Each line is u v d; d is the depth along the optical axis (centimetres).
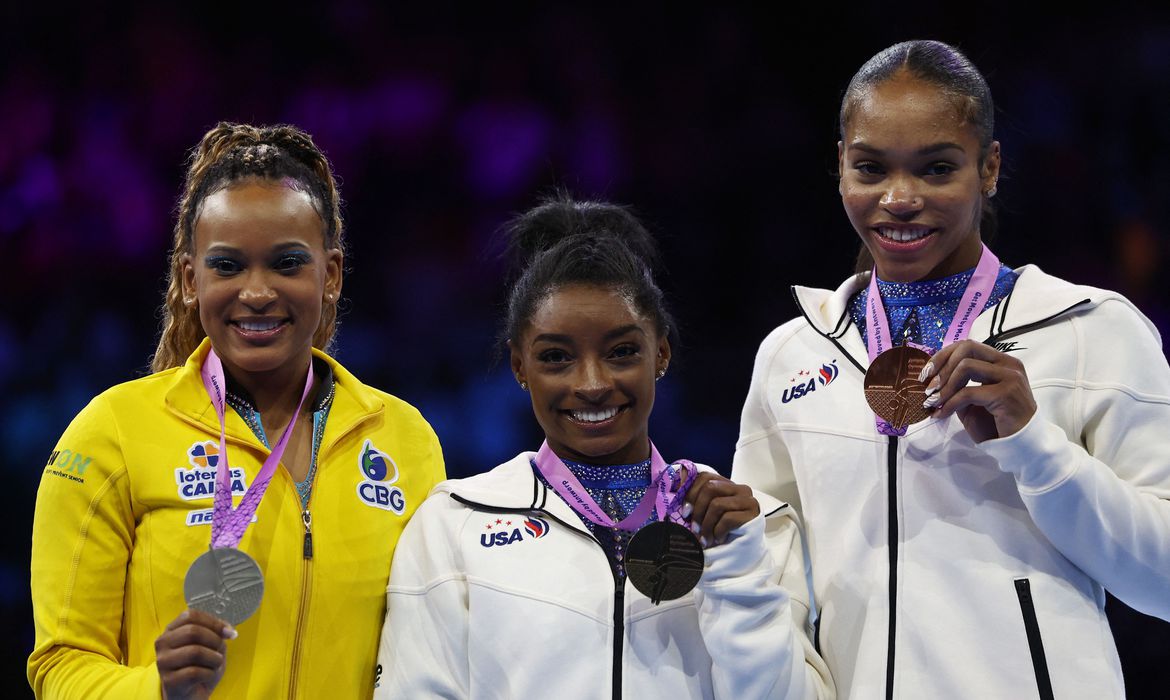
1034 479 892
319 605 953
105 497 940
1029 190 2816
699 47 3078
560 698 929
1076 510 892
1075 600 941
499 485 1015
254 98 3009
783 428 1060
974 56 2922
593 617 949
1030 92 2877
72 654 918
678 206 2997
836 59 3033
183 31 3011
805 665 953
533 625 945
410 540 1004
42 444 2600
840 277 2927
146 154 2939
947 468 973
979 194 986
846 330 1058
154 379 998
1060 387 955
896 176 962
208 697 858
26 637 2319
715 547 916
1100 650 932
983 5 2938
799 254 2939
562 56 3083
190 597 852
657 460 1002
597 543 974
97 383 2720
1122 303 970
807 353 1072
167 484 948
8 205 2862
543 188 3002
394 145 3008
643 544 903
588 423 958
